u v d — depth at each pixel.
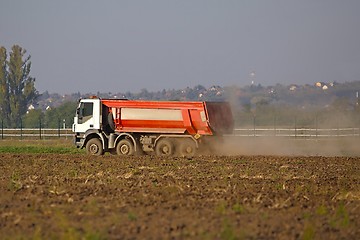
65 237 38.78
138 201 53.88
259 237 40.53
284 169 83.62
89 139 109.94
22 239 39.56
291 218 46.75
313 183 69.12
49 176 74.00
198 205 52.00
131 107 107.56
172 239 39.66
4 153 114.75
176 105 106.12
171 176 74.00
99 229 42.19
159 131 106.88
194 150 106.56
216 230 41.94
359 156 112.19
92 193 58.97
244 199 55.06
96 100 108.94
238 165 88.62
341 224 44.56
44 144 147.12
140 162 92.62
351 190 63.84
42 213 48.66
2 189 62.69
